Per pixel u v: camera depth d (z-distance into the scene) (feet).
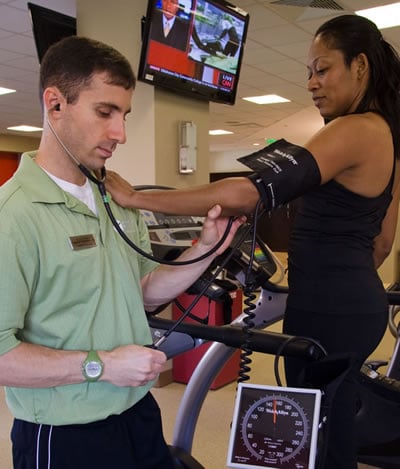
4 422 9.40
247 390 3.05
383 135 3.93
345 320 4.01
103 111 3.14
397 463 5.80
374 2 13.83
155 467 3.72
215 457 8.12
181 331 4.15
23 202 3.07
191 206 3.47
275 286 5.33
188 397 5.62
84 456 3.30
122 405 3.44
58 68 3.10
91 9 11.76
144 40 9.47
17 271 2.90
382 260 5.01
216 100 11.37
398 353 7.79
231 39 11.10
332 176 3.66
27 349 2.90
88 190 3.60
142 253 3.47
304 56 18.43
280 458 2.82
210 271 4.75
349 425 3.84
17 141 41.09
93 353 3.04
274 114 29.53
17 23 15.15
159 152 11.48
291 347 3.48
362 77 4.10
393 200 4.81
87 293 3.28
